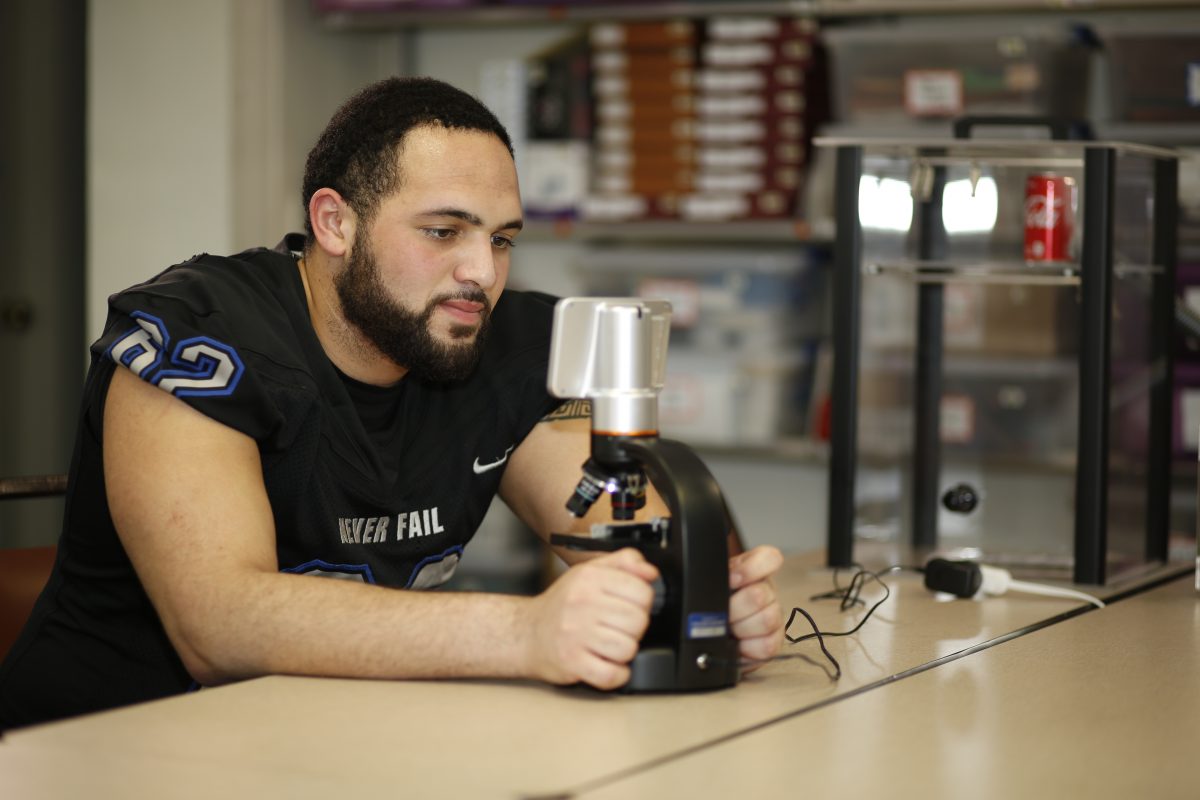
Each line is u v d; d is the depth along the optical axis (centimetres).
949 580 169
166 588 128
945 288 203
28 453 409
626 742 101
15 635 163
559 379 121
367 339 150
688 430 372
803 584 180
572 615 114
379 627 119
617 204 370
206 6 371
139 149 378
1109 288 179
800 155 358
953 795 90
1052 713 112
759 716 109
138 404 136
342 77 396
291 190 381
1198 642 143
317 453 147
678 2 355
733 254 366
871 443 196
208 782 91
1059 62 333
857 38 340
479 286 145
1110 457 182
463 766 95
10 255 406
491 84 380
